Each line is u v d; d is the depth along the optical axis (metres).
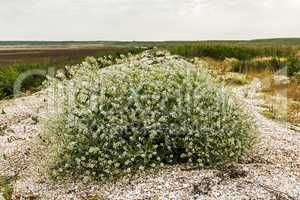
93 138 7.00
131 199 6.29
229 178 6.68
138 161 7.09
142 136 7.12
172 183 6.57
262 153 8.23
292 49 35.50
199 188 6.36
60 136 7.32
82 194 6.66
